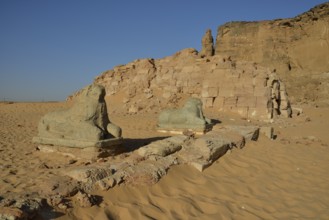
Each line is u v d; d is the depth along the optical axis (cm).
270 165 727
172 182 551
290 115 1867
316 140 1063
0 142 873
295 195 572
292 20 4769
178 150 695
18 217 346
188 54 2119
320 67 4366
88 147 653
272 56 4806
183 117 1086
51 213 384
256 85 1722
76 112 702
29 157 688
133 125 1255
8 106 2388
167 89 1997
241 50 5091
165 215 439
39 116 1794
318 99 3981
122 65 2380
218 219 449
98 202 437
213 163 678
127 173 516
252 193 565
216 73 1839
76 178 475
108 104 2091
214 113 1655
